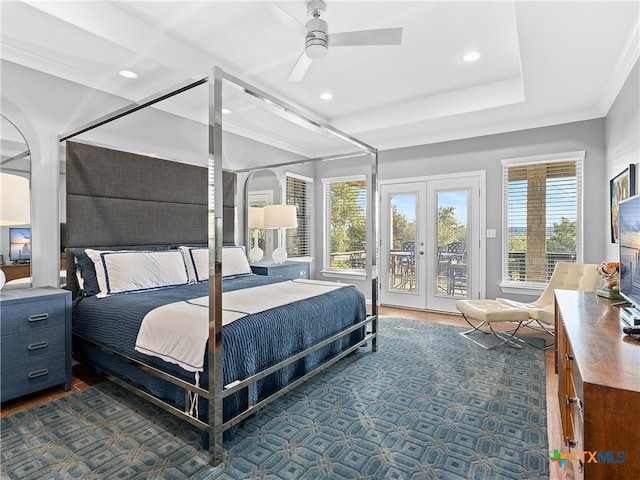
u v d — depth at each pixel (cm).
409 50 310
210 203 177
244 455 179
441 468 170
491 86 386
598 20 227
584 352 138
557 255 429
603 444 107
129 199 344
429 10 253
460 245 493
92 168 315
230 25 273
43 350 243
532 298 440
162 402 201
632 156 282
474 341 368
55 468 170
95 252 297
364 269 575
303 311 255
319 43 224
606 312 203
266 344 217
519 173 452
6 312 227
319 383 266
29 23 234
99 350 255
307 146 572
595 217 399
